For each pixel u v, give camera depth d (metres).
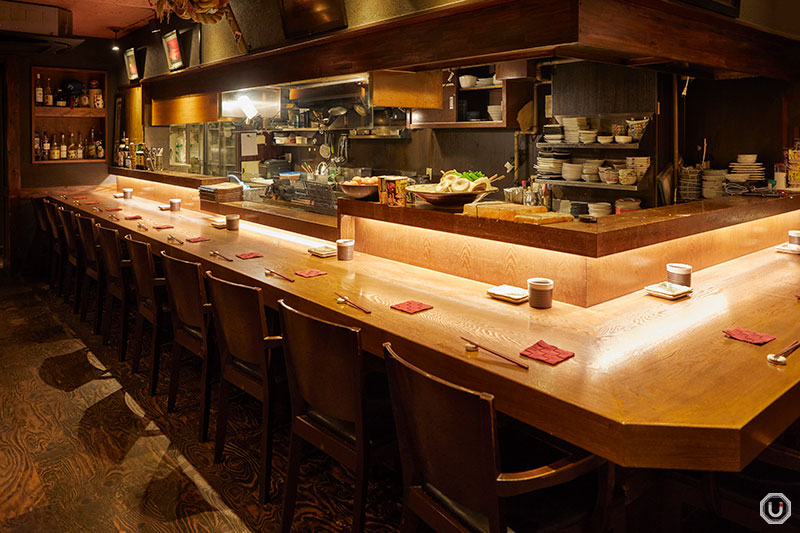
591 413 1.57
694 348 2.02
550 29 2.54
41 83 7.45
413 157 6.77
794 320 2.30
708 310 2.47
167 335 4.90
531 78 4.64
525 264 2.82
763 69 3.82
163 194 6.98
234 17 4.68
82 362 4.34
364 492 2.10
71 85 7.48
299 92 4.65
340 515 2.53
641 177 4.73
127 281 4.31
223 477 2.82
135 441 3.17
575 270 2.58
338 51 3.84
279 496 2.66
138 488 2.72
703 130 4.76
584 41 2.45
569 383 1.75
